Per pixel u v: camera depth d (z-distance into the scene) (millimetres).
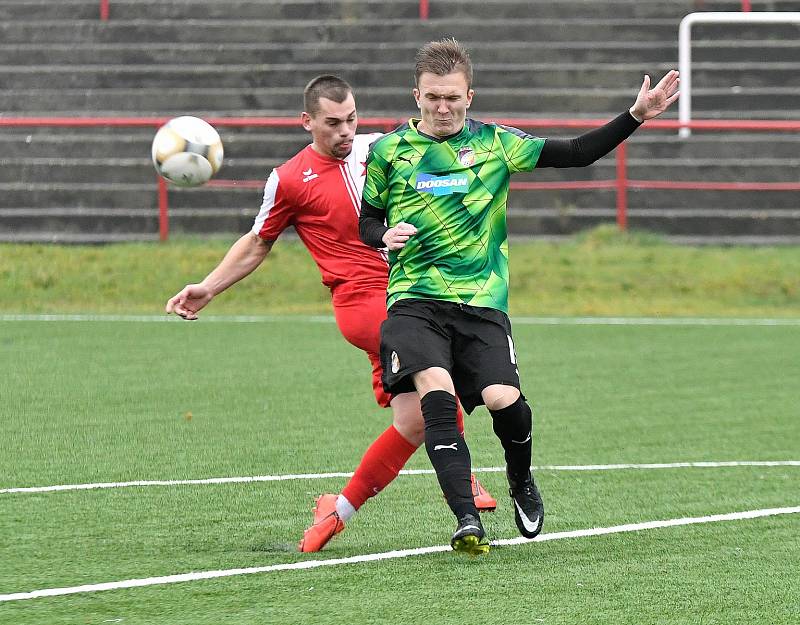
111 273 51969
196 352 37875
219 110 66438
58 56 69500
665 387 32531
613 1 71562
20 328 42906
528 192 60844
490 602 14242
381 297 18688
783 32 70500
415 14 71875
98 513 18984
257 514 19016
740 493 20609
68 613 13781
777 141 63156
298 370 34562
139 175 61781
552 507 19578
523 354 38312
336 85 18344
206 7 72188
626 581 15203
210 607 14016
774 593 14703
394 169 16516
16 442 24812
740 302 51000
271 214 18719
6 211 59125
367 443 24953
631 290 51969
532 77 67688
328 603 14172
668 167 61719
